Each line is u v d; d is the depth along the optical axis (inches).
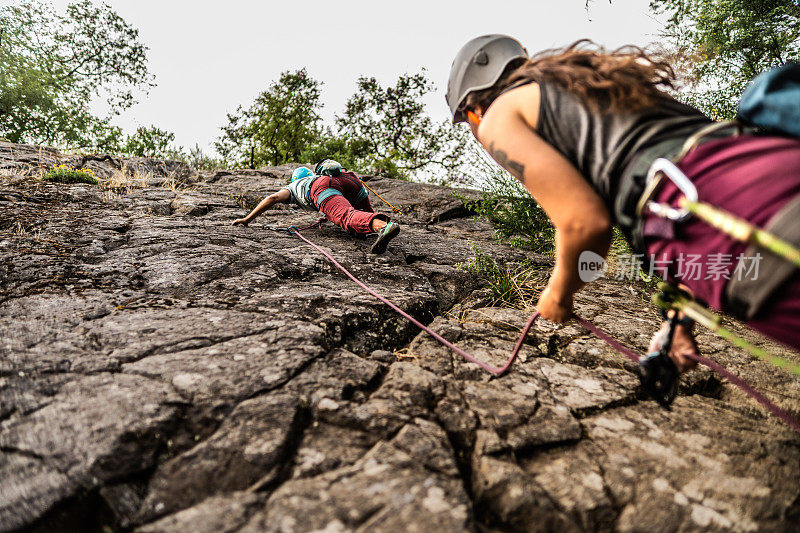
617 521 54.6
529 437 66.5
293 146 1278.3
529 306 123.5
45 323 87.4
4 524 49.5
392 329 101.0
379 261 143.6
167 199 201.8
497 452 62.6
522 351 93.7
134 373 73.4
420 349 92.4
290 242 154.7
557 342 100.6
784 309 35.9
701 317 47.1
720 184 37.2
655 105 45.1
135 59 1216.8
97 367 74.4
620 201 44.1
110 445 58.6
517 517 53.9
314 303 104.0
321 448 62.2
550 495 56.8
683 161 39.5
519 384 80.7
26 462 56.0
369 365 82.0
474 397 75.5
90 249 130.5
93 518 54.3
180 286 110.6
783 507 56.4
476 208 199.8
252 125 1278.3
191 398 68.1
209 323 91.3
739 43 232.4
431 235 189.5
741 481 60.1
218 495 54.6
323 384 74.3
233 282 114.3
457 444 65.8
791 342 38.0
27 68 1045.8
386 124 1359.5
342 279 126.3
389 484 55.0
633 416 74.1
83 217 159.2
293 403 68.5
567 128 45.9
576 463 62.6
